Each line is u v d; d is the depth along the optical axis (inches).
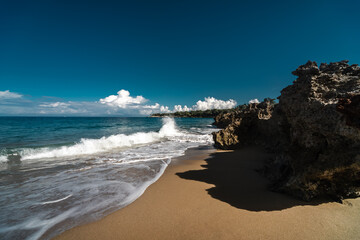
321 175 157.4
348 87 171.8
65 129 1024.9
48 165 328.8
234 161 361.4
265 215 157.3
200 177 265.6
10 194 209.3
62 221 157.6
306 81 198.1
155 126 1409.9
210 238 132.4
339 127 143.6
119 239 133.5
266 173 264.2
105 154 432.1
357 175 145.7
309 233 133.2
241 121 538.0
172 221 154.3
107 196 205.2
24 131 856.9
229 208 172.1
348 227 136.9
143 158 392.8
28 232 143.4
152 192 214.2
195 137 767.1
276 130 412.8
